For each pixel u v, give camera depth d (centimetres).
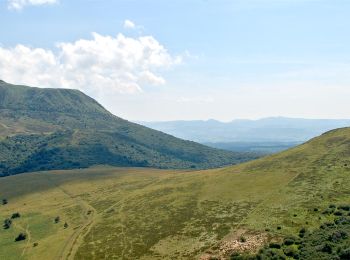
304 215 9938
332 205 10175
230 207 11662
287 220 9819
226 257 8525
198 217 11431
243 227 9962
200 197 13350
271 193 12069
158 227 11331
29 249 12081
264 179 13638
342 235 8225
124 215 13412
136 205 14362
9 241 13700
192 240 9875
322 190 11431
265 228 9562
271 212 10562
